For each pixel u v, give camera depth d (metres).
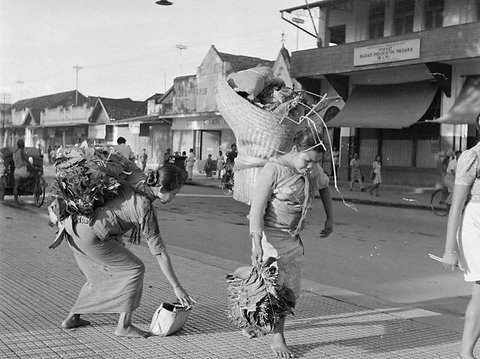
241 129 4.43
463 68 23.72
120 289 4.33
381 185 26.64
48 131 66.19
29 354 3.90
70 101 71.81
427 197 22.78
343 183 28.22
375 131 27.73
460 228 3.91
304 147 4.05
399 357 4.21
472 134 24.02
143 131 47.69
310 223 14.08
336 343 4.48
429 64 23.70
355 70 26.42
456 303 6.62
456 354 4.31
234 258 9.01
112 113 52.94
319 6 28.80
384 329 4.93
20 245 8.28
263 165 4.40
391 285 7.49
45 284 5.86
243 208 17.31
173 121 43.66
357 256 9.56
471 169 3.84
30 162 15.35
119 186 4.25
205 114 39.09
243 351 4.16
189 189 26.56
